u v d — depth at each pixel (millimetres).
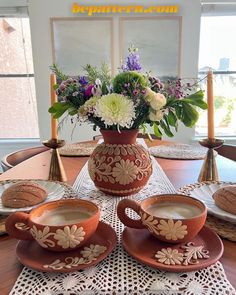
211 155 955
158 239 538
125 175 798
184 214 557
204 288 428
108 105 712
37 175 1069
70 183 975
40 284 440
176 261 477
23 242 542
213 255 494
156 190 891
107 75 839
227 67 2916
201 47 2863
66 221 535
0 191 823
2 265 500
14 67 2971
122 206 571
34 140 3127
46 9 2654
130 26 2682
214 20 2793
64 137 2871
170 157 1315
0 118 3105
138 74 769
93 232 532
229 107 3016
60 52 2750
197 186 826
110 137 812
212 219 662
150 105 751
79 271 469
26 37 2887
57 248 493
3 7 2748
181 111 812
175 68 2771
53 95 940
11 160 1443
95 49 2740
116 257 509
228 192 656
